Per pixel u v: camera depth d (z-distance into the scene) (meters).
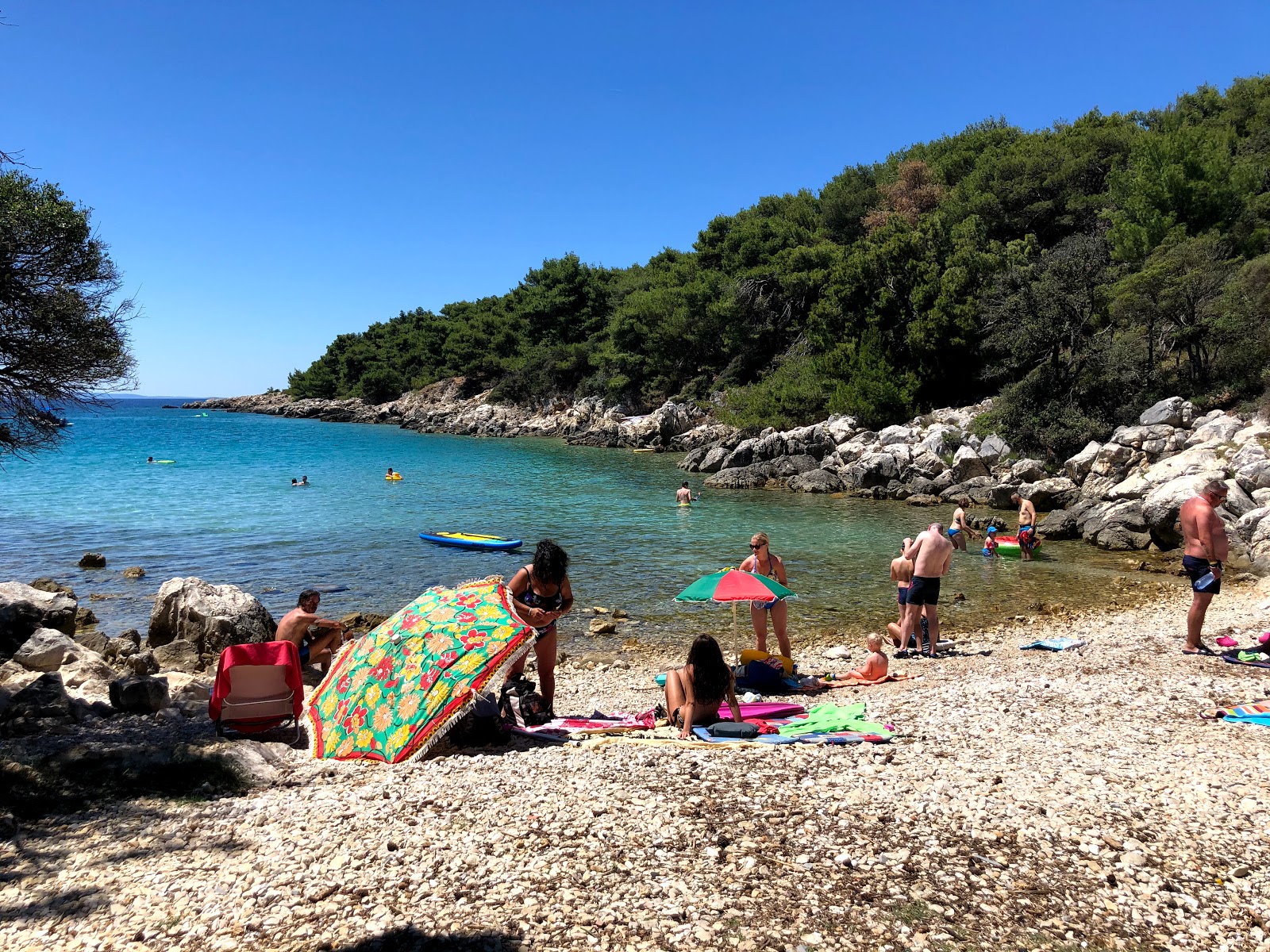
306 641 11.26
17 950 3.89
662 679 10.25
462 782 6.16
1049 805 5.33
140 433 84.75
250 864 4.81
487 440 77.44
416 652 7.56
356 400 127.25
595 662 12.86
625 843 4.89
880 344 50.16
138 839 5.25
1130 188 47.41
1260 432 26.08
